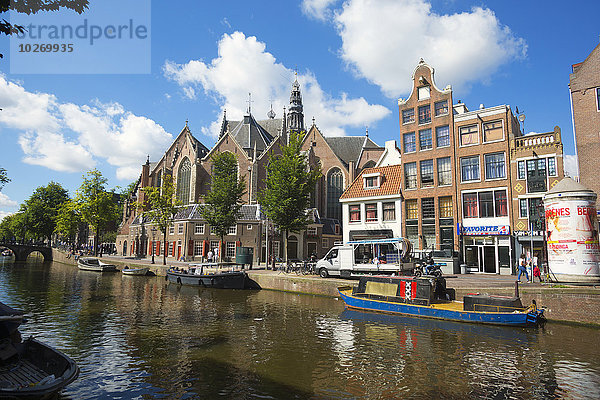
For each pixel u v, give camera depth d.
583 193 16.91
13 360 8.56
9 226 92.25
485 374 9.30
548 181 25.09
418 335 12.96
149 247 51.59
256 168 52.50
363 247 24.23
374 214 32.25
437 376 9.16
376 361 10.24
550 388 8.46
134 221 59.94
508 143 26.91
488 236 27.28
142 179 63.16
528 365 9.92
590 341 12.09
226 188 33.91
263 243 42.38
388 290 17.28
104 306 18.72
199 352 10.99
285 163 29.09
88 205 52.53
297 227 29.27
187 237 42.34
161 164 63.97
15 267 46.88
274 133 73.06
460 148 28.97
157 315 16.44
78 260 44.06
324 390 8.30
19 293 22.98
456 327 14.08
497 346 11.62
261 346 11.63
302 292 23.03
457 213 28.47
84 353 10.86
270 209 29.31
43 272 39.31
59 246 69.56
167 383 8.65
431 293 16.27
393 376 9.16
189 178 55.81
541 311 13.92
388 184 32.41
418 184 30.67
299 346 11.63
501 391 8.31
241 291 24.67
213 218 34.03
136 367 9.70
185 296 22.38
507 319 13.83
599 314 13.66
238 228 42.25
